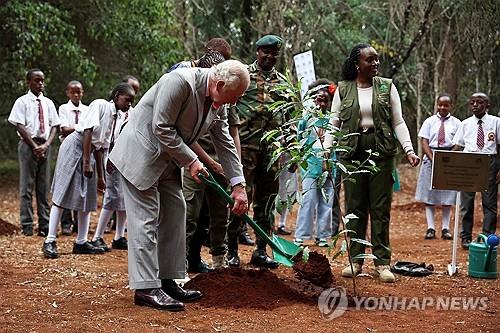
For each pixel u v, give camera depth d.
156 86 4.77
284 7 17.16
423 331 4.39
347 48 19.50
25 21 13.84
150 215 4.78
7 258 7.01
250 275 5.34
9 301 4.96
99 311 4.70
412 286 5.88
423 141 9.70
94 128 7.55
